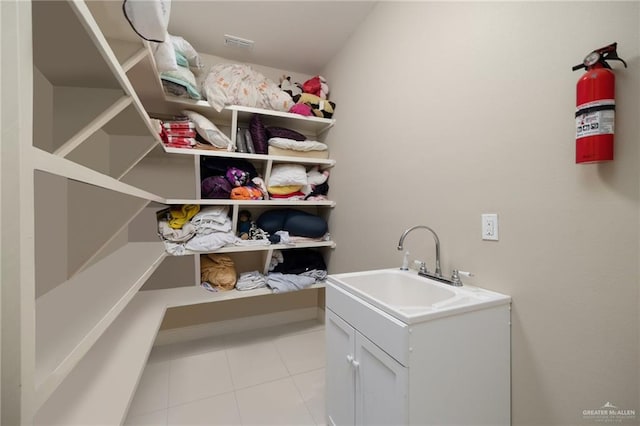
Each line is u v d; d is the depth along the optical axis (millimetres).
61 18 609
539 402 936
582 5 815
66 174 512
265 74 2637
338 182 2430
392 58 1701
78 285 1005
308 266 2541
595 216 788
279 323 2768
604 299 771
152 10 794
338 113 2412
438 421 903
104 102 1043
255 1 1801
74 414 760
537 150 933
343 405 1214
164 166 2264
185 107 2131
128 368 1007
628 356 727
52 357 503
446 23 1305
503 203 1048
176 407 1577
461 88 1226
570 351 848
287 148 2377
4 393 383
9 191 385
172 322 2389
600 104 719
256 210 2600
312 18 1984
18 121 387
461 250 1231
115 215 1408
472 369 957
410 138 1550
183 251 2029
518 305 1000
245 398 1656
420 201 1478
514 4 1003
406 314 873
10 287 387
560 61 867
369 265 1953
